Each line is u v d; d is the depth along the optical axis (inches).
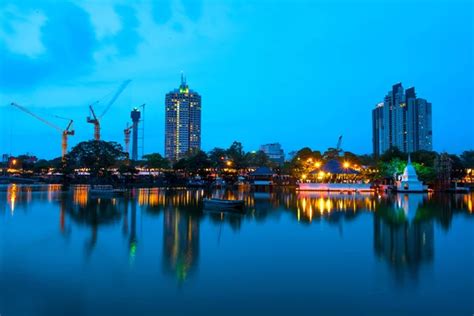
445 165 4650.6
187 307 717.9
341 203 2829.7
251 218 1939.0
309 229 1578.5
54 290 808.3
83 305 729.6
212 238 1375.5
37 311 701.9
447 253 1130.7
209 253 1135.6
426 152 5433.1
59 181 6811.0
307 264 1011.9
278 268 972.6
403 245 1248.8
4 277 893.8
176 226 1662.2
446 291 799.1
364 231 1524.4
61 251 1155.9
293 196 3698.3
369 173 5036.9
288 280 873.5
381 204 2728.8
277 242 1299.2
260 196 3705.7
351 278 887.7
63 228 1589.6
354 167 5413.4
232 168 6387.8
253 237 1393.9
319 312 694.5
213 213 2170.3
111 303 736.3
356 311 698.8
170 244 1263.5
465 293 786.8
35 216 1980.8
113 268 970.7
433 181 4648.1
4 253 1127.6
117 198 3312.0
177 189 5049.2
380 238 1373.0
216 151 6456.7
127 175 6048.2
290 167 6373.0
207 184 5949.8
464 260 1047.6
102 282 858.1
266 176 5482.3
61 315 686.5
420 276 902.4
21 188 5044.3
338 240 1334.9
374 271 945.5
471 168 5949.8
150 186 5777.6
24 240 1327.5
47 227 1614.2
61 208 2401.6
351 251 1160.8
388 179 5073.8
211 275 911.7
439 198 3380.9
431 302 740.0
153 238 1371.8
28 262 1026.7
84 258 1071.6
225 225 1694.1
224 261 1042.1
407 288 818.2
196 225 1691.7
